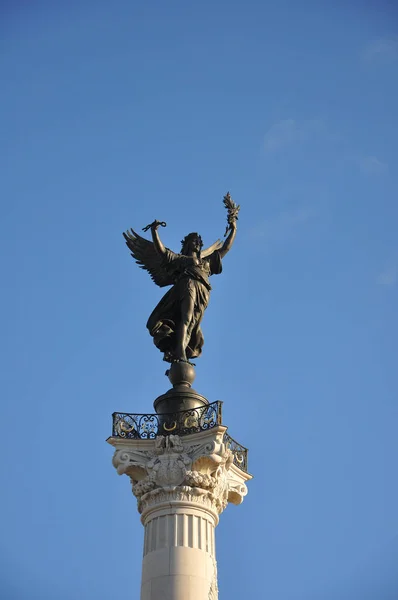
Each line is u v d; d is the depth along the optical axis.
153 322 35.75
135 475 32.41
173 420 32.78
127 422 32.84
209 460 31.58
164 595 29.67
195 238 37.12
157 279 38.41
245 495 33.59
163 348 35.84
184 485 31.45
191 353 35.81
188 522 31.09
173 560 30.25
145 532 31.55
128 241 39.31
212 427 31.95
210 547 31.09
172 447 32.06
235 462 33.69
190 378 34.22
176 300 35.91
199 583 30.02
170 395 33.53
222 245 37.50
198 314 35.81
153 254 38.97
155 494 31.48
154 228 36.53
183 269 36.28
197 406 33.41
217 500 32.03
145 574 30.48
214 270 37.16
